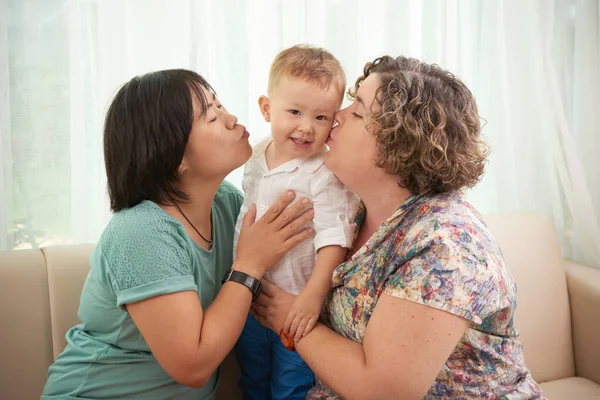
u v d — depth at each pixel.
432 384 1.05
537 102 2.06
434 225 1.05
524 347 1.74
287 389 1.37
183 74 1.21
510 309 1.08
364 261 1.16
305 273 1.32
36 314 1.38
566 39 2.13
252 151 1.35
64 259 1.44
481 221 1.12
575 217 2.09
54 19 1.60
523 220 1.84
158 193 1.19
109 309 1.16
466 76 2.01
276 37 1.76
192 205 1.24
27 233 1.66
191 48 1.68
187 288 1.09
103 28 1.60
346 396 1.06
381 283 1.11
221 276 1.35
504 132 2.06
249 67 1.77
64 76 1.63
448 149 1.10
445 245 1.00
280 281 1.30
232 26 1.75
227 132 1.20
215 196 1.41
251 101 1.79
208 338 1.09
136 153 1.14
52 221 1.68
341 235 1.23
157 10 1.67
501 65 2.03
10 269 1.39
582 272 1.87
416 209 1.13
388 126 1.09
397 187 1.18
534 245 1.80
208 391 1.30
